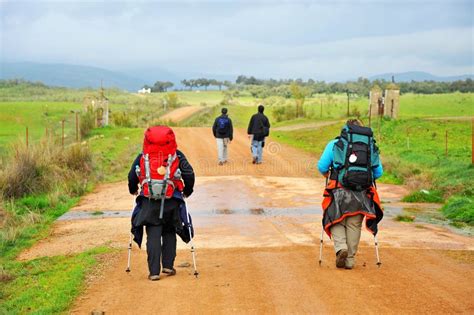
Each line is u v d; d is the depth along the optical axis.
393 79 66.25
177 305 12.71
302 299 12.80
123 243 19.72
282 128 72.69
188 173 14.68
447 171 32.62
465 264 15.64
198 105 180.62
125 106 160.00
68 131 83.19
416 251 17.38
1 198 28.86
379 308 12.07
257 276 14.75
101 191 32.50
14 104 138.25
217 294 13.38
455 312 11.73
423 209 25.89
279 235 20.34
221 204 27.39
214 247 18.61
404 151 43.19
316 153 47.38
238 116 121.19
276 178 35.38
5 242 21.45
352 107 103.62
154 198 14.34
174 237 15.23
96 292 13.93
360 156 14.70
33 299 13.96
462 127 55.12
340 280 14.18
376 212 15.20
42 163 33.31
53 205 28.61
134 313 12.33
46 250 19.81
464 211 23.33
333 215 14.95
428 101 119.75
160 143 14.37
